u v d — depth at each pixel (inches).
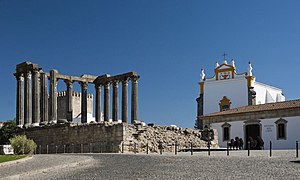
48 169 1053.8
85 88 3006.9
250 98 3361.2
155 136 2059.5
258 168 871.1
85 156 1533.0
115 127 1969.7
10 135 2827.3
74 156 1560.0
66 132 2292.1
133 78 2829.7
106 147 1974.7
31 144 1945.1
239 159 1105.4
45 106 2635.3
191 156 1322.6
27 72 2696.9
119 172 915.4
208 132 2379.4
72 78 2913.4
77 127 2218.3
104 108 3031.5
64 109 3836.1
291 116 2404.0
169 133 2158.0
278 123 2454.5
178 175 812.6
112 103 2982.3
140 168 981.8
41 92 2652.6
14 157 1535.4
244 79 3408.0
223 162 1034.7
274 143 2459.4
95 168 1037.8
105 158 1379.2
